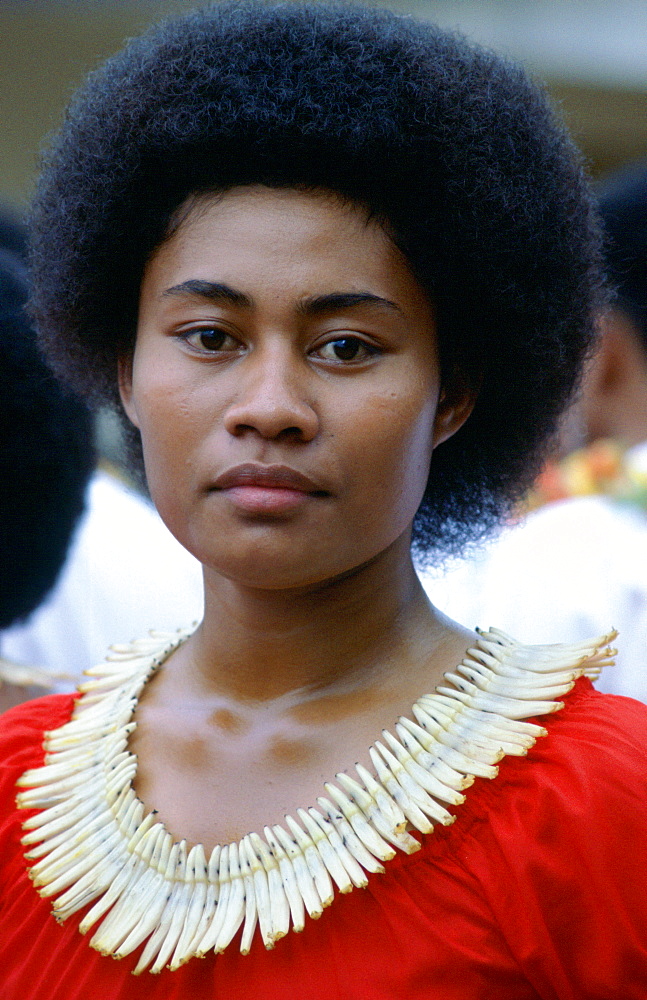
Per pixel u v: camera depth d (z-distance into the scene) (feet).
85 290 21.17
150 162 19.02
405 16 20.81
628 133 81.00
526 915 16.76
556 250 20.34
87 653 34.94
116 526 36.14
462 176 18.81
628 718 18.34
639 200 31.40
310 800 18.26
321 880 17.15
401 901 17.03
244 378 17.67
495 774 17.37
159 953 17.53
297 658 19.52
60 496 33.37
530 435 22.11
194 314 18.02
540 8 73.31
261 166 17.85
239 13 20.08
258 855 17.76
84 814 19.74
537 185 19.99
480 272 19.38
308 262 17.52
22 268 33.53
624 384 32.45
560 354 20.86
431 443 19.20
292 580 17.74
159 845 18.43
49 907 19.16
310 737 18.90
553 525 31.50
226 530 17.66
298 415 17.07
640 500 30.96
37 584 33.47
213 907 17.63
